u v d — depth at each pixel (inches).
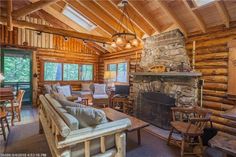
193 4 141.1
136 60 241.6
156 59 197.0
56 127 77.3
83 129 79.1
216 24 148.3
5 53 246.1
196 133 109.8
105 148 89.0
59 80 298.0
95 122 86.4
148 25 201.6
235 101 133.6
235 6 127.9
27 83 266.5
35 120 187.0
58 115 85.6
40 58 275.0
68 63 306.7
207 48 155.1
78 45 315.9
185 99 159.2
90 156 83.4
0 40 238.4
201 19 150.4
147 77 202.5
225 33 141.5
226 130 138.2
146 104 194.2
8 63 249.6
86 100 256.1
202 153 113.9
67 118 79.8
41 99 133.8
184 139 115.9
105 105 259.4
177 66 169.2
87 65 331.3
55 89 235.9
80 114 85.7
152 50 204.2
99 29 239.9
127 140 140.4
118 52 285.9
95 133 81.4
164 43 187.8
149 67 204.2
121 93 243.4
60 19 237.0
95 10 192.2
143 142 136.9
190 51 169.3
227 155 94.1
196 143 117.3
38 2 160.6
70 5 194.7
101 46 303.6
